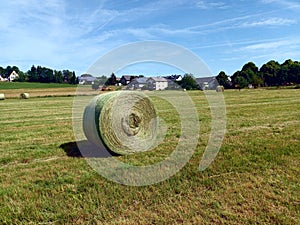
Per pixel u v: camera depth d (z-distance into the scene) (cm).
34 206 350
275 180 422
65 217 327
